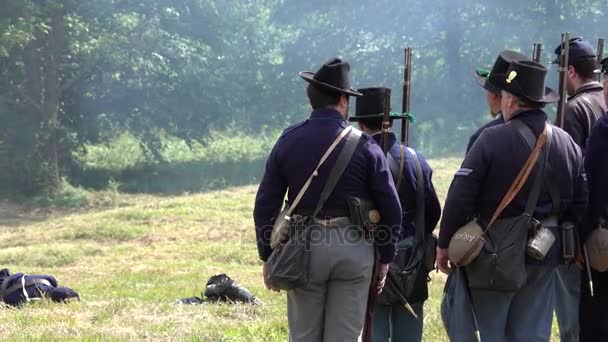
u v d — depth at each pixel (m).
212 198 38.06
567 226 8.88
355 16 62.03
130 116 57.25
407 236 9.98
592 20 59.44
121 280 23.02
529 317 8.80
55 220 39.47
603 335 9.52
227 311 15.65
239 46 61.41
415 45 62.00
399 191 9.91
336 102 8.95
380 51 62.53
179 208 35.16
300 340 8.87
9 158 51.53
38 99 52.25
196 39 58.47
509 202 8.64
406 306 9.77
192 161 60.03
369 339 9.04
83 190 51.12
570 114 10.12
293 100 63.22
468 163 8.74
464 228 8.70
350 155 8.71
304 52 63.00
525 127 8.75
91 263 27.34
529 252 8.60
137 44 53.97
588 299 9.58
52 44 51.38
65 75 53.12
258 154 62.25
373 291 9.02
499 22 60.53
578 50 10.31
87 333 13.23
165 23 56.16
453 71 61.81
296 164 8.77
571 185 8.85
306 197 8.74
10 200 49.69
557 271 9.03
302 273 8.61
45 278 17.81
